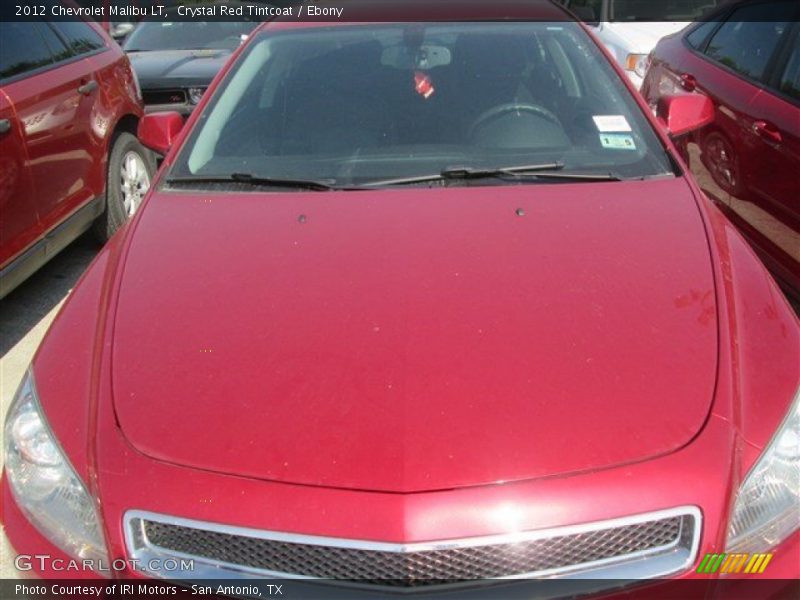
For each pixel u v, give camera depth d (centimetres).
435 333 190
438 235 230
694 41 502
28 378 201
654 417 168
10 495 187
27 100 394
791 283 356
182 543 162
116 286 221
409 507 154
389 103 290
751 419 171
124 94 511
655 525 158
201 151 282
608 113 284
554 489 156
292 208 250
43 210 403
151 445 170
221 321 201
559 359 182
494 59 304
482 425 166
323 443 165
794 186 346
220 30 771
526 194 251
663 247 222
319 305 203
